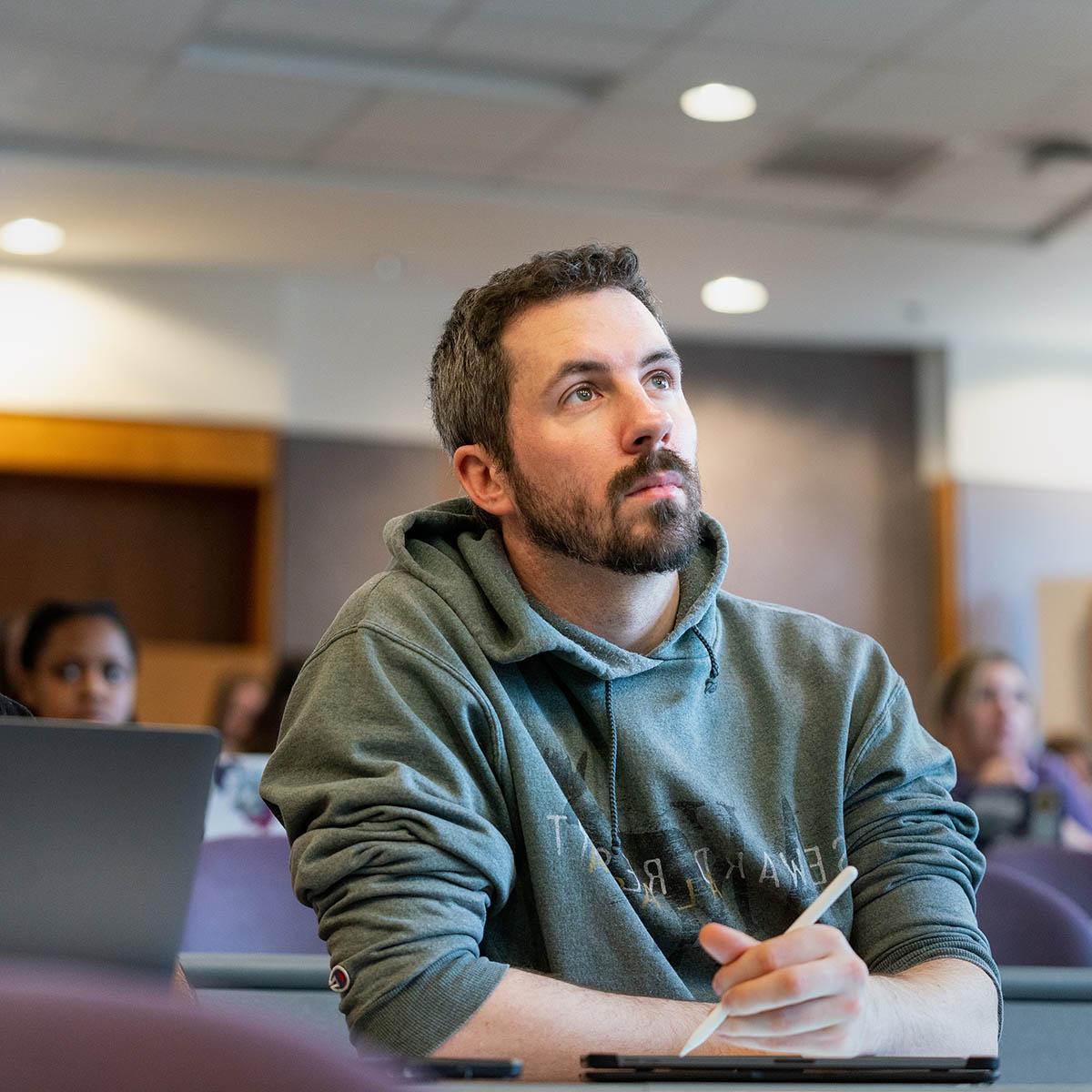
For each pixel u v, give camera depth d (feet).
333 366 33.37
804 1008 4.64
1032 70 23.49
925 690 36.32
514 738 6.33
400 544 6.93
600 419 6.48
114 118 25.03
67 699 15.06
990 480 36.65
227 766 12.36
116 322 31.78
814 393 36.45
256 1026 2.31
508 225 29.01
